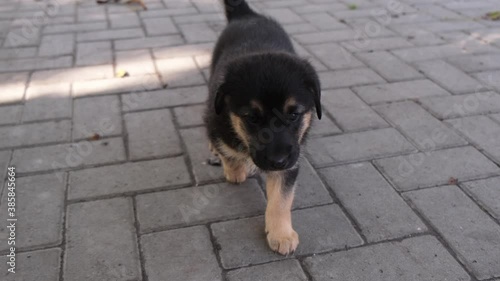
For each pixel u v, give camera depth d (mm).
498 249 726
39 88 1153
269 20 1062
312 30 1489
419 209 805
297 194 837
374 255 721
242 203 821
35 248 727
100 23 1554
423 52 1339
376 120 1038
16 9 1687
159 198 828
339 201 824
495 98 1115
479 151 940
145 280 681
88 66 1264
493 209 801
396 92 1146
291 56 759
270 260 715
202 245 738
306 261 713
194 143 968
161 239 747
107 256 716
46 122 1025
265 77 703
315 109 789
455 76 1212
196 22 1558
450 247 733
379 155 933
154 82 1188
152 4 1736
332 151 943
